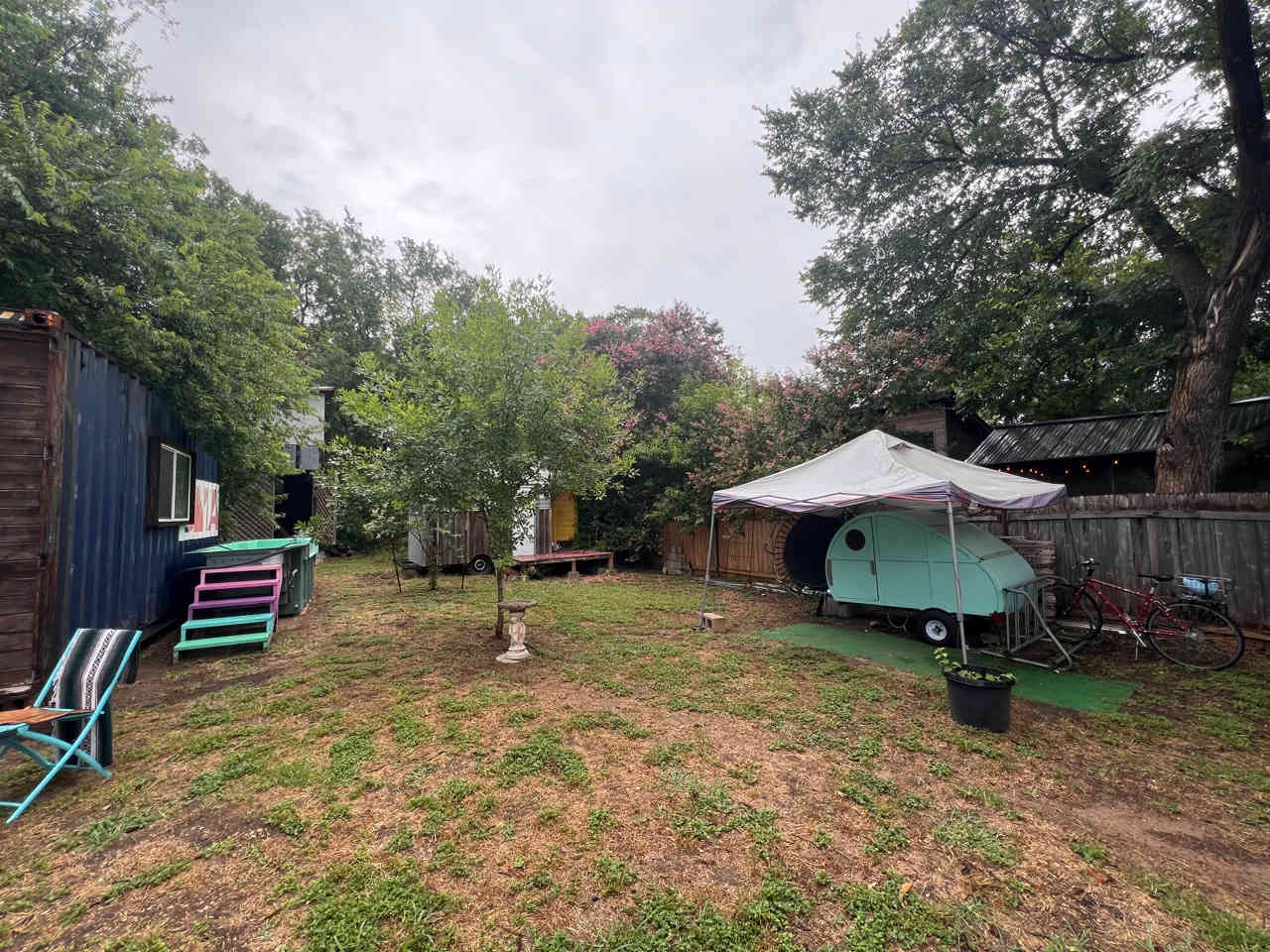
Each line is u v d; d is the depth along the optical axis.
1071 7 9.33
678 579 13.05
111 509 5.48
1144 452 10.80
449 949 2.06
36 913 2.24
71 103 7.15
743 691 5.02
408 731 4.02
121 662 3.48
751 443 11.73
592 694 4.91
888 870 2.54
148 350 6.52
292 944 2.07
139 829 2.84
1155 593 6.79
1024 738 4.03
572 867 2.55
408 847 2.69
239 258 8.78
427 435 5.78
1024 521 8.03
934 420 13.85
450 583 11.96
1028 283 10.84
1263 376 15.02
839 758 3.70
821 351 11.65
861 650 6.47
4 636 4.03
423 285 25.88
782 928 2.18
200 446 8.36
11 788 3.26
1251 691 4.96
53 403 4.29
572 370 6.70
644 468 14.99
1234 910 2.32
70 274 6.28
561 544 15.38
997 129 10.78
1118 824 2.96
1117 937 2.16
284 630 7.42
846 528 7.33
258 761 3.57
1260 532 6.22
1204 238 9.51
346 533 18.00
